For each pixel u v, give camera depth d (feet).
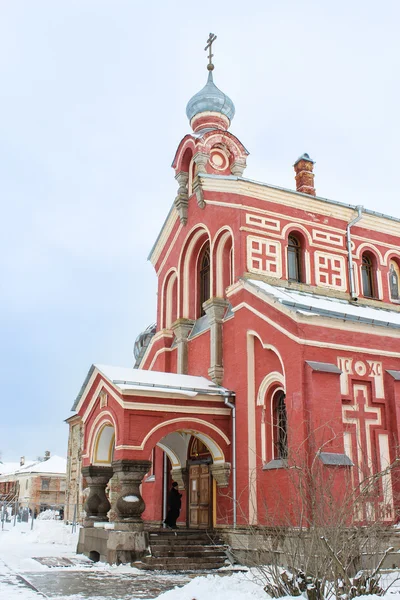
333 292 74.43
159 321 87.04
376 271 80.02
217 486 64.85
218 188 74.59
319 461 44.27
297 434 53.31
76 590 43.91
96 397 66.39
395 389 57.11
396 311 79.20
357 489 38.52
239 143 81.97
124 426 58.70
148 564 54.03
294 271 73.77
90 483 67.77
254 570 48.39
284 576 35.86
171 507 70.33
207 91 92.02
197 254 81.71
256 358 63.46
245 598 35.99
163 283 87.45
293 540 40.83
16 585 46.88
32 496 198.59
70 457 134.41
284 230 73.00
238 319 65.98
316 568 34.81
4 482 240.12
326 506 38.24
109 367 66.33
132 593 42.68
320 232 75.97
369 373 57.47
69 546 85.15
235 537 59.26
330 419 52.95
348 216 78.64
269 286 66.85
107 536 59.67
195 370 75.31
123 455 57.93
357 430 55.16
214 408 63.77
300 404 53.57
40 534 96.84
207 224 76.18
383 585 39.19
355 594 34.24
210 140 80.59
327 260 75.46
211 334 70.85
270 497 56.54
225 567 54.90
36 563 58.90
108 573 52.29
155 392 60.34
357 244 79.20
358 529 35.96
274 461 57.93
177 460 74.18
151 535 60.34
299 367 54.49
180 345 78.33
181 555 56.49
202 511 68.74
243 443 62.13
